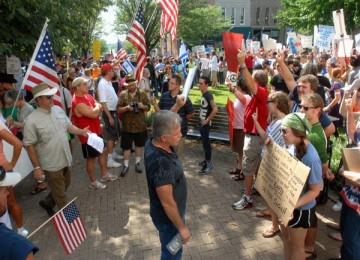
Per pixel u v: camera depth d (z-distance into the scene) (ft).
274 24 167.73
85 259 13.24
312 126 11.24
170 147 9.47
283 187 9.59
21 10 18.28
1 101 19.04
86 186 20.38
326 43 41.55
